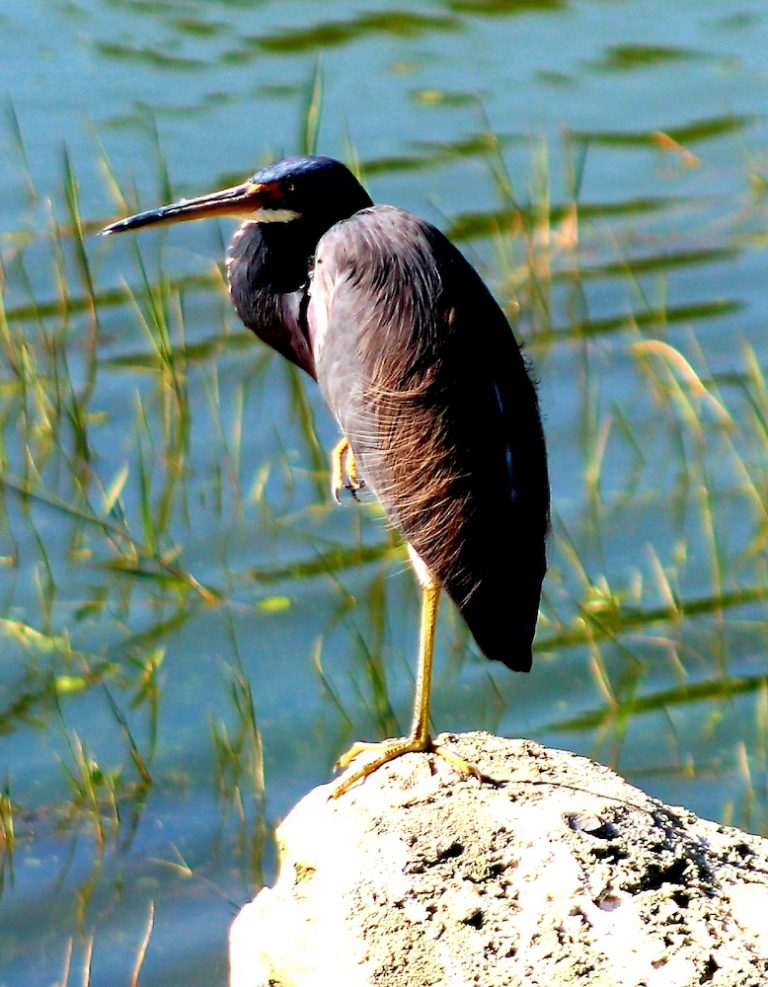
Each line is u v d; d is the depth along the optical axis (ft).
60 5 72.02
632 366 49.85
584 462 45.96
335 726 37.40
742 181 59.57
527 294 53.31
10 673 38.93
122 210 54.95
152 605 41.16
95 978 30.91
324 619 40.70
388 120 62.80
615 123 63.26
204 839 34.32
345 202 32.27
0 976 31.01
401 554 42.68
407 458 28.22
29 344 49.73
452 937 22.88
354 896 23.90
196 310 51.93
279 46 68.64
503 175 58.54
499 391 28.27
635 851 23.84
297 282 32.99
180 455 45.75
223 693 38.50
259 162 58.70
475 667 39.63
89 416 47.01
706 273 54.54
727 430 46.88
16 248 54.60
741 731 37.37
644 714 37.99
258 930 25.29
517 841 24.16
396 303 28.43
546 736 37.37
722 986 21.50
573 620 41.16
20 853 33.91
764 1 72.84
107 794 35.40
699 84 66.18
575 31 70.74
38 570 42.14
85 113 62.34
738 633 40.29
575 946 22.34
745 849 24.76
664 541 43.42
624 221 57.57
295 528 43.70
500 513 27.89
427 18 71.72
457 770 26.50
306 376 49.26
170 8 72.08
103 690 38.47
